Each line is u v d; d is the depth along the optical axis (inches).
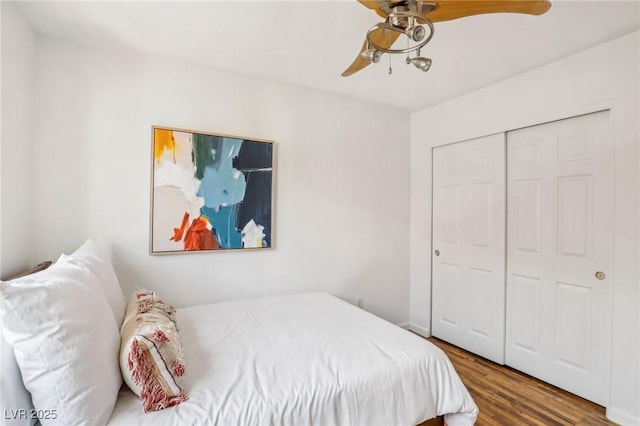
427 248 125.0
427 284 124.9
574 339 83.7
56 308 36.9
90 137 77.1
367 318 77.5
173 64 86.2
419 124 128.7
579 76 81.3
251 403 43.9
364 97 114.9
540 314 91.2
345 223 115.6
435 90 107.5
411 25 44.5
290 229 104.5
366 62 61.5
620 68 74.2
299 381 49.0
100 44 77.9
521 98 94.0
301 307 85.8
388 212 126.0
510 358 98.6
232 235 93.8
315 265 109.4
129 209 81.2
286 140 103.4
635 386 70.7
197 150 88.4
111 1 61.5
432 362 58.2
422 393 55.1
